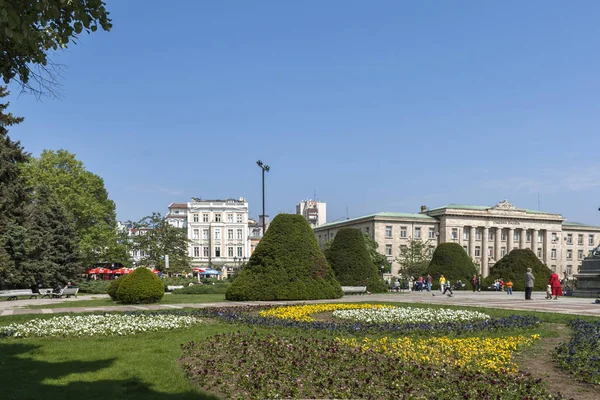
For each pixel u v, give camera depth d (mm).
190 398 7770
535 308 23328
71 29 9070
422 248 91000
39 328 14906
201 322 16859
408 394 7965
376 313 19469
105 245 58875
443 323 16688
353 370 9391
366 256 38125
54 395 7863
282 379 8703
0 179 39562
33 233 43469
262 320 16938
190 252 103500
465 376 9070
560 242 109188
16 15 7457
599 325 15953
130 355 11109
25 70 9469
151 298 26219
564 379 9250
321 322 16453
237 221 105125
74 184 56938
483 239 103438
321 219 137250
